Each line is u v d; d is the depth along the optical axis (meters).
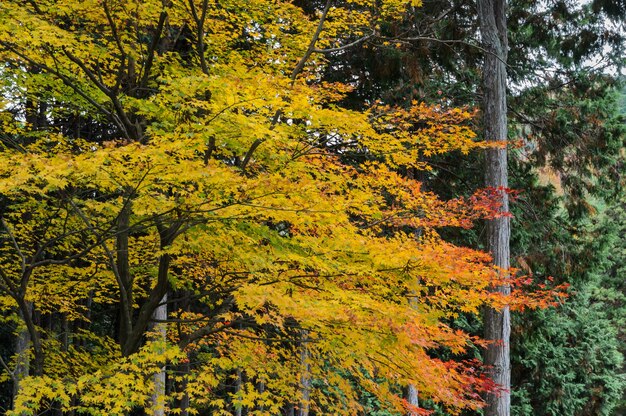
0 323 12.41
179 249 6.76
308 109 5.78
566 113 15.12
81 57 7.23
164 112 6.51
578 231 15.57
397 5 9.22
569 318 21.61
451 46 13.03
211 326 7.56
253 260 6.04
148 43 9.51
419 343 6.18
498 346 10.89
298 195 5.71
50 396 6.10
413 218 7.79
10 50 6.82
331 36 10.27
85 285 9.31
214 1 8.22
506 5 13.61
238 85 5.44
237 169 6.04
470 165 15.09
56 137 7.84
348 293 6.23
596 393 21.84
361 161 12.35
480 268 6.61
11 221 10.20
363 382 7.54
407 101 13.93
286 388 7.93
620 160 15.32
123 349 7.25
